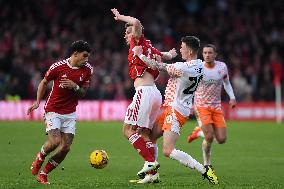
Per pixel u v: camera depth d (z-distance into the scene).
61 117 25.67
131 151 39.97
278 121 68.75
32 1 83.75
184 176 29.05
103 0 86.50
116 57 75.56
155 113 26.50
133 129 26.30
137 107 26.05
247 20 86.44
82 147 41.97
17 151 38.72
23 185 25.08
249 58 80.06
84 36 80.25
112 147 42.12
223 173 30.47
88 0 85.75
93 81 70.75
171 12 88.06
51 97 25.62
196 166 25.23
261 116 69.62
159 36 83.00
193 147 43.12
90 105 68.44
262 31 84.81
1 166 31.84
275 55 79.06
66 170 30.94
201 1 91.19
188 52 25.89
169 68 25.38
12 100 68.00
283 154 38.97
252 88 74.06
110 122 64.56
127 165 33.19
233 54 80.25
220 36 83.62
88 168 31.80
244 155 38.44
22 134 49.72
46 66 72.00
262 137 49.97
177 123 25.69
